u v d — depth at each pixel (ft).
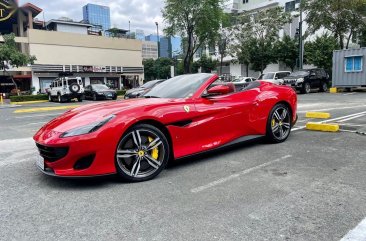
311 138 19.40
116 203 10.45
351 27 90.63
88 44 128.98
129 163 12.48
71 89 78.59
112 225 8.93
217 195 10.91
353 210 9.52
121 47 138.10
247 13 128.16
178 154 13.58
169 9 93.56
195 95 14.76
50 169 12.09
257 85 18.11
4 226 8.99
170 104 13.58
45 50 118.73
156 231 8.54
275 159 15.08
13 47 91.81
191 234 8.32
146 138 12.75
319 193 10.84
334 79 76.07
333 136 19.81
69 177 11.43
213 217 9.27
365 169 13.25
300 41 91.20
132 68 141.90
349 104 42.01
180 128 13.57
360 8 86.63
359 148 16.67
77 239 8.20
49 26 147.74
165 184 12.14
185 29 97.14
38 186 12.28
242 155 15.94
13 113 49.90
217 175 13.00
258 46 116.78
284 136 18.62
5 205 10.48
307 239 7.98
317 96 61.52
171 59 203.72
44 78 119.85
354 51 71.20
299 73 76.23
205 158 15.56
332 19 91.04
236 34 121.60
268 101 17.44
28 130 28.55
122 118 12.08
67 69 123.34
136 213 9.67
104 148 11.57
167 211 9.75
